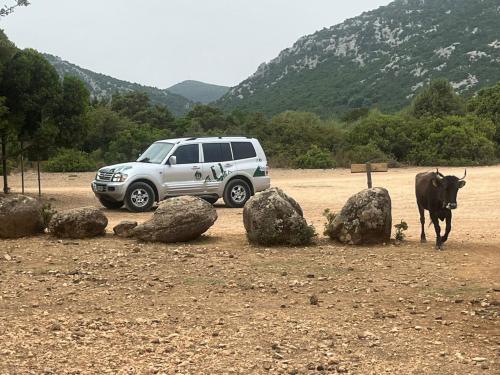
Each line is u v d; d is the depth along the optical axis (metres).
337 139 48.06
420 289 9.49
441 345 7.14
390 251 12.01
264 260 11.28
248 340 7.28
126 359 6.64
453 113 55.12
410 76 103.88
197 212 12.82
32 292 9.37
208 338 7.36
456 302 8.84
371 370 6.38
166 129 50.75
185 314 8.32
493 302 8.79
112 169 19.23
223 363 6.55
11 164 36.66
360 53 129.62
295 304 8.80
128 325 7.84
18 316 8.20
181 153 19.59
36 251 11.94
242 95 128.75
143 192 18.95
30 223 13.35
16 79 21.25
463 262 11.09
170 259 11.30
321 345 7.10
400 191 24.33
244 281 9.97
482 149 44.12
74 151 40.66
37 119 22.34
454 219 16.69
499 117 53.19
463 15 129.62
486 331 7.66
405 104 89.62
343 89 107.56
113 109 59.41
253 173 20.36
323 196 22.91
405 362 6.61
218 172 19.89
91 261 11.17
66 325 7.82
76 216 13.06
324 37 147.12
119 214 18.38
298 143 46.84
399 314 8.33
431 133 45.38
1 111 20.17
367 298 9.09
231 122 55.69
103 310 8.51
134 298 9.09
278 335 7.45
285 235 12.48
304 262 11.14
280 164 42.31
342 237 12.70
